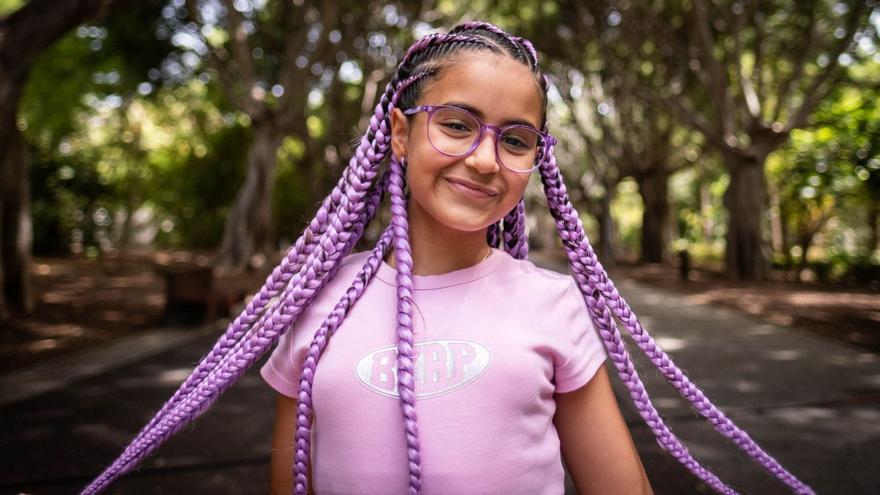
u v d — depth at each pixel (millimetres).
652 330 8383
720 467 3537
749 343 7402
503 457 970
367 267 1078
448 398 984
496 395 982
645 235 24578
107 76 20391
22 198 9242
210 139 26188
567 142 27016
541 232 37000
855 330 8328
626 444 1086
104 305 10719
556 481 1030
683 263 16453
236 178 26234
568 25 18375
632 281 16375
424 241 1105
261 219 15375
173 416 1104
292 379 1109
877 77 15172
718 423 1118
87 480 3439
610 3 15438
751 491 3240
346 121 21000
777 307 10766
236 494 3252
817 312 10094
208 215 27609
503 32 1093
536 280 1098
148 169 28266
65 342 7570
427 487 969
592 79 21797
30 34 8336
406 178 1129
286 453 1136
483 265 1094
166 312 8938
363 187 1093
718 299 12055
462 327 1025
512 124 996
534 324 1039
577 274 1120
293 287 1088
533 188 24891
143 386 5504
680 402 4664
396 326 1034
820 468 3549
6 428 4324
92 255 22984
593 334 1098
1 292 8883
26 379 5766
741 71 15047
